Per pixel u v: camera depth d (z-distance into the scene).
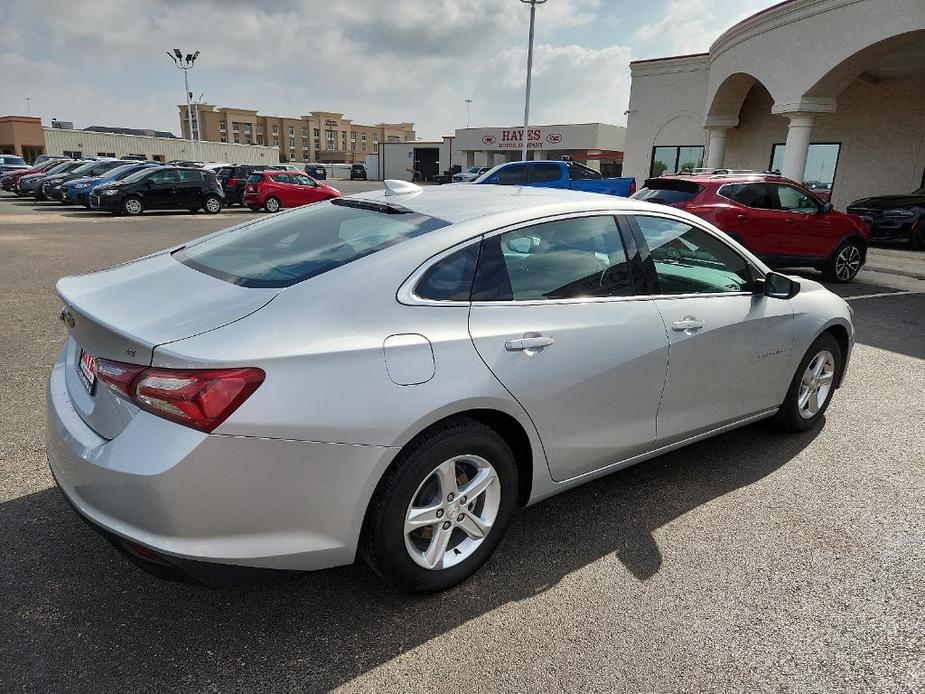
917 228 13.55
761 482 3.57
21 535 2.88
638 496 3.41
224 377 1.98
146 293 2.43
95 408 2.23
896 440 4.14
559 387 2.69
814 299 4.04
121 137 63.47
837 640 2.39
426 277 2.45
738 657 2.30
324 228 2.87
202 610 2.46
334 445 2.13
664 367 3.10
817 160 17.70
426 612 2.49
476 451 2.51
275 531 2.13
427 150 72.81
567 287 2.83
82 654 2.22
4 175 30.28
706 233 3.45
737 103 17.73
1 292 7.97
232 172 25.22
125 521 2.04
